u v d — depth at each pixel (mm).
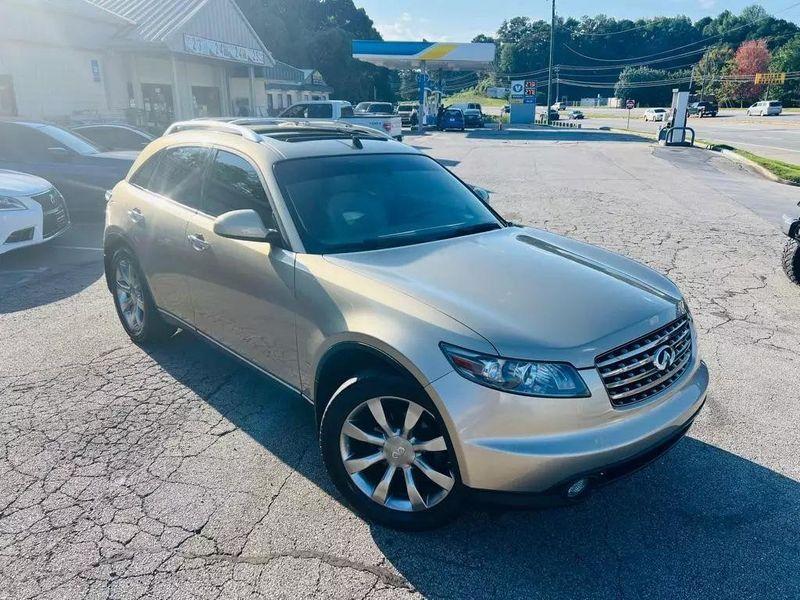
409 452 2682
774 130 38906
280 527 2844
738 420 3867
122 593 2449
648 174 16672
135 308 4816
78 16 17906
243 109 29406
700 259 7758
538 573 2604
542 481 2385
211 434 3623
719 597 2488
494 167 18219
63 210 8086
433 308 2629
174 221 4047
